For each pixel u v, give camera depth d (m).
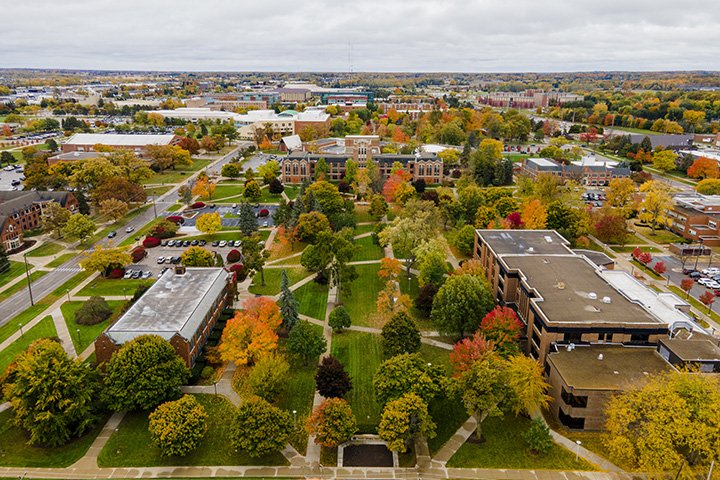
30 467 72.56
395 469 72.56
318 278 133.12
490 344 87.81
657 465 64.31
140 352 82.50
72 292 128.38
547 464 73.25
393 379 80.19
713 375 76.75
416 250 127.06
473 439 78.31
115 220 185.88
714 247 158.12
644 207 175.50
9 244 156.50
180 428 72.56
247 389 89.56
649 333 88.94
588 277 107.81
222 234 171.50
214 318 109.31
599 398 77.75
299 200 170.75
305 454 75.50
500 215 170.75
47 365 76.94
